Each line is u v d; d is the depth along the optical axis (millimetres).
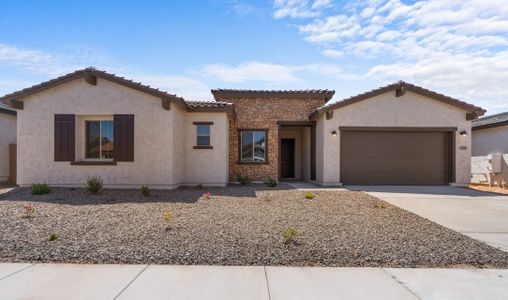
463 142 15188
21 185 12586
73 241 5773
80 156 12891
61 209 8508
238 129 17281
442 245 5883
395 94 15164
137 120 12633
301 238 6125
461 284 4293
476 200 10984
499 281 4406
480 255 5383
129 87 12531
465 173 15094
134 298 3812
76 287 4078
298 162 19812
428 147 15445
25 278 4336
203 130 14750
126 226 6801
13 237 5965
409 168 15398
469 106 14945
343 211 8805
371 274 4602
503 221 7930
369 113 15141
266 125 17391
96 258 5047
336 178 15000
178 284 4203
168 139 12641
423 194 12273
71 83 12695
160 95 12320
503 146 17938
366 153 15352
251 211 8617
